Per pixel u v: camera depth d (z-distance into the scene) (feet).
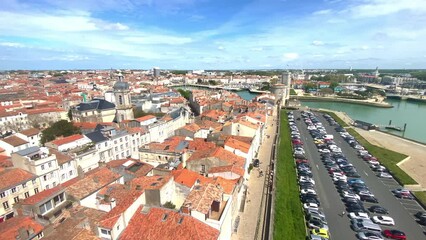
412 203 244.83
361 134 504.02
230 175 211.00
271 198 218.79
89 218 154.81
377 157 363.56
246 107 542.16
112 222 140.36
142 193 166.40
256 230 183.21
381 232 199.41
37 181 218.59
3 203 192.13
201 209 139.03
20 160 222.07
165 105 606.14
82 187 187.83
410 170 326.85
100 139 305.73
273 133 456.04
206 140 304.09
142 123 396.57
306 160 338.34
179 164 250.98
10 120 474.49
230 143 267.59
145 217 143.33
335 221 213.87
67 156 254.47
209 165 229.45
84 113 485.15
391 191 268.00
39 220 158.40
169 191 182.50
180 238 125.70
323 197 251.19
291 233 194.49
